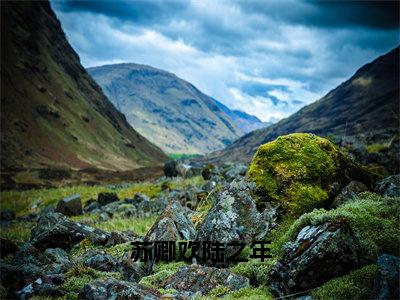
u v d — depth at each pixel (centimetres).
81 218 2977
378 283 795
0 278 1151
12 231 2850
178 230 1463
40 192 4794
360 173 1517
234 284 1033
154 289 1013
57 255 1467
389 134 3700
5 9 18412
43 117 16175
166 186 3700
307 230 1012
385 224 1020
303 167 1414
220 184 2764
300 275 909
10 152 12144
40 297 1016
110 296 954
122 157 19900
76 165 14538
